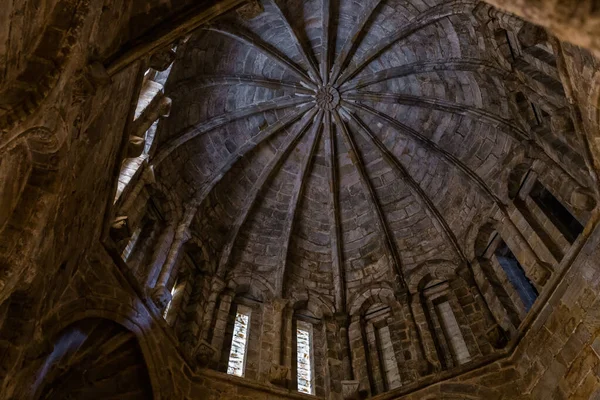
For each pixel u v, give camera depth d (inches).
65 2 262.5
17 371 317.4
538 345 475.5
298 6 707.4
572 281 453.7
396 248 722.2
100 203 429.7
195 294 629.9
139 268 573.6
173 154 677.9
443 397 509.0
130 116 445.1
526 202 594.9
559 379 441.1
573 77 355.6
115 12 307.1
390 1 680.4
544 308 480.4
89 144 341.4
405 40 712.4
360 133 811.4
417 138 747.4
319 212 791.7
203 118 722.2
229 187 754.8
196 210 677.9
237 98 760.3
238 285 680.4
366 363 609.9
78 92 284.0
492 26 548.7
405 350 607.5
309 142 813.9
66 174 304.7
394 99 770.8
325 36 756.6
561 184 527.5
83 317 411.2
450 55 661.9
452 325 610.5
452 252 673.6
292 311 671.1
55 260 345.1
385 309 672.4
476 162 671.1
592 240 440.1
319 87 791.7
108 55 325.1
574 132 477.1
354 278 721.0
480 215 647.1
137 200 590.2
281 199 788.6
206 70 700.7
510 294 583.5
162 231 632.4
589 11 107.0
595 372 406.0
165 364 472.7
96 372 434.3
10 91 245.6
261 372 582.6
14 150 259.0
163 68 464.4
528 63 536.4
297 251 748.0
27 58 253.1
